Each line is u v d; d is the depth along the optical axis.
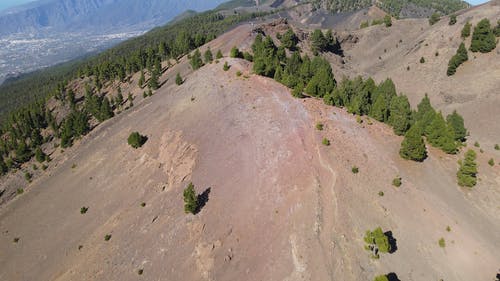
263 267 48.19
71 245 71.25
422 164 67.62
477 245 54.16
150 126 91.75
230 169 64.94
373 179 59.72
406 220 54.75
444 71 125.56
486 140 91.12
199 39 163.12
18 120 164.38
